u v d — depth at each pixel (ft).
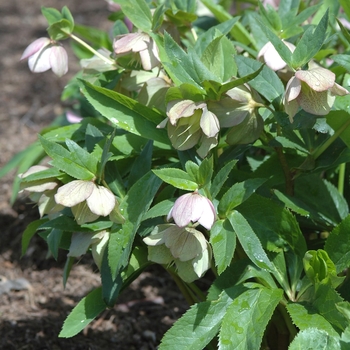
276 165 5.37
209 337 4.92
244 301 4.91
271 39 4.93
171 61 5.00
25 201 7.69
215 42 5.08
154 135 5.24
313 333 4.83
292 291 5.09
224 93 4.98
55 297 6.43
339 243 5.01
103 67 5.41
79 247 5.08
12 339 6.01
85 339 6.04
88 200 4.90
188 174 4.91
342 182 5.65
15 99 10.55
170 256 4.98
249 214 5.10
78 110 7.13
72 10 14.21
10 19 14.19
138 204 5.08
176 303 6.37
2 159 8.60
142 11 5.26
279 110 5.10
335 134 5.14
